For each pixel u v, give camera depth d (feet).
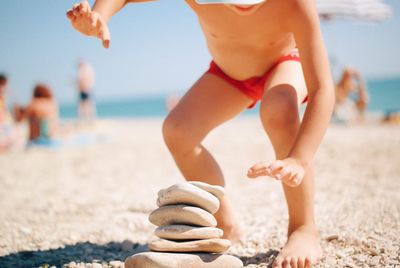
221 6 7.78
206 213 7.14
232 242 9.31
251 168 6.47
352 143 28.40
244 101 9.05
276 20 7.69
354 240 8.90
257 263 8.10
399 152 24.18
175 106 8.79
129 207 13.92
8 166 24.90
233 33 8.09
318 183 16.76
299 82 8.24
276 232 9.93
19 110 33.27
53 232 11.09
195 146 8.47
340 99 43.42
